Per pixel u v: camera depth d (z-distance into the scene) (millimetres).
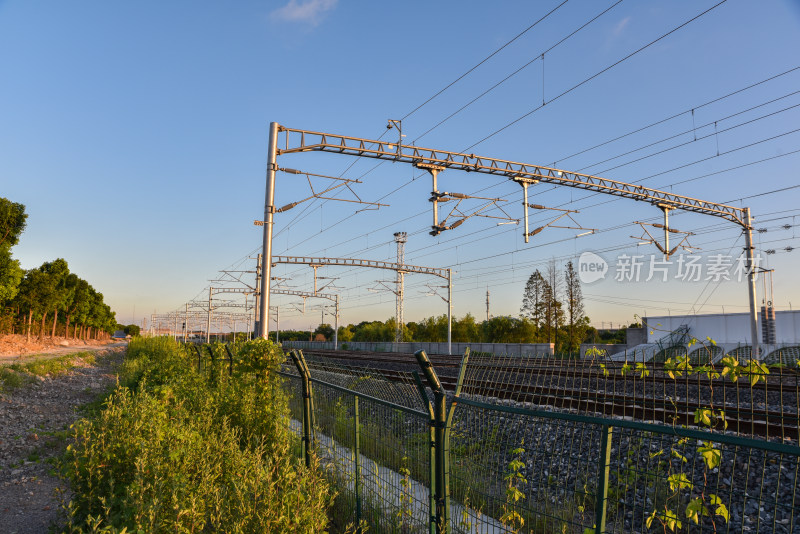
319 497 3855
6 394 14422
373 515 4957
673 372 4539
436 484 4086
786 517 5125
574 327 53156
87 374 23938
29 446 9188
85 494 4551
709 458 3061
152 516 3426
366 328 74000
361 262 36094
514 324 53219
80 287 66875
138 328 161875
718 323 41344
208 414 7285
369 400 5027
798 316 37406
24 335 52406
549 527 4578
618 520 5250
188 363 16125
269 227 14867
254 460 4430
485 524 4473
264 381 7953
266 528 3320
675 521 3465
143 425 5090
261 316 14617
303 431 6438
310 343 76375
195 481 4516
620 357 31609
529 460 6582
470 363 11617
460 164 16422
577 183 18375
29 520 5707
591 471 6273
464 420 6793
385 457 5648
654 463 6102
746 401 10188
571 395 9789
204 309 60312
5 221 30766
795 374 4012
